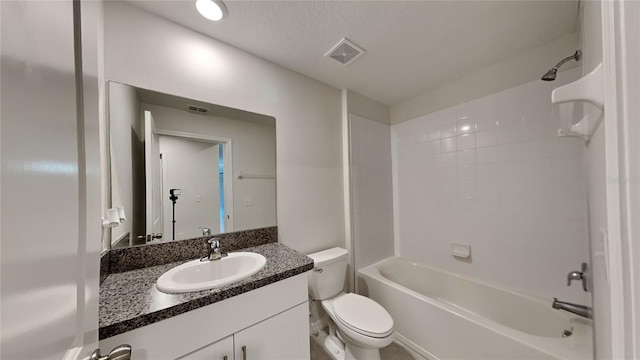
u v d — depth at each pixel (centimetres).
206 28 128
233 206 144
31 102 29
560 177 143
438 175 207
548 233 147
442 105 203
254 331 96
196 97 129
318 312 178
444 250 202
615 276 24
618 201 23
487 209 175
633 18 21
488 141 174
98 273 50
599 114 44
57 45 35
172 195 122
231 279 94
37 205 29
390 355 154
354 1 110
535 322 143
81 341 41
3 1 24
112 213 94
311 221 182
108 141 102
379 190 232
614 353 24
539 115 150
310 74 180
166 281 91
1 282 23
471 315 132
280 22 124
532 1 112
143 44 113
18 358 25
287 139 170
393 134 246
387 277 215
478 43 145
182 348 78
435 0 111
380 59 161
